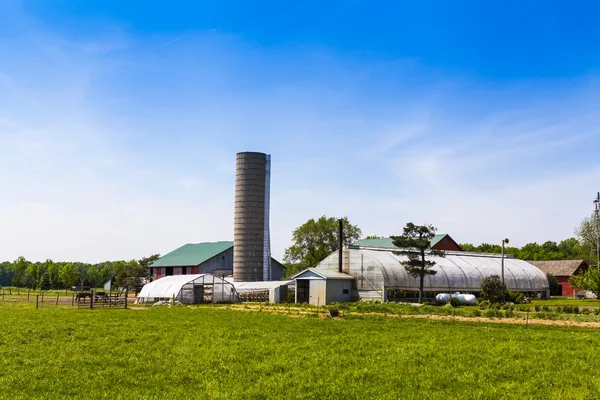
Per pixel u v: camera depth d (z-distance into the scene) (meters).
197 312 62.84
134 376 25.20
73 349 32.56
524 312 62.53
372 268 87.06
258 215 115.19
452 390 23.00
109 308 70.88
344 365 28.11
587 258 163.25
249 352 31.88
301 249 160.50
